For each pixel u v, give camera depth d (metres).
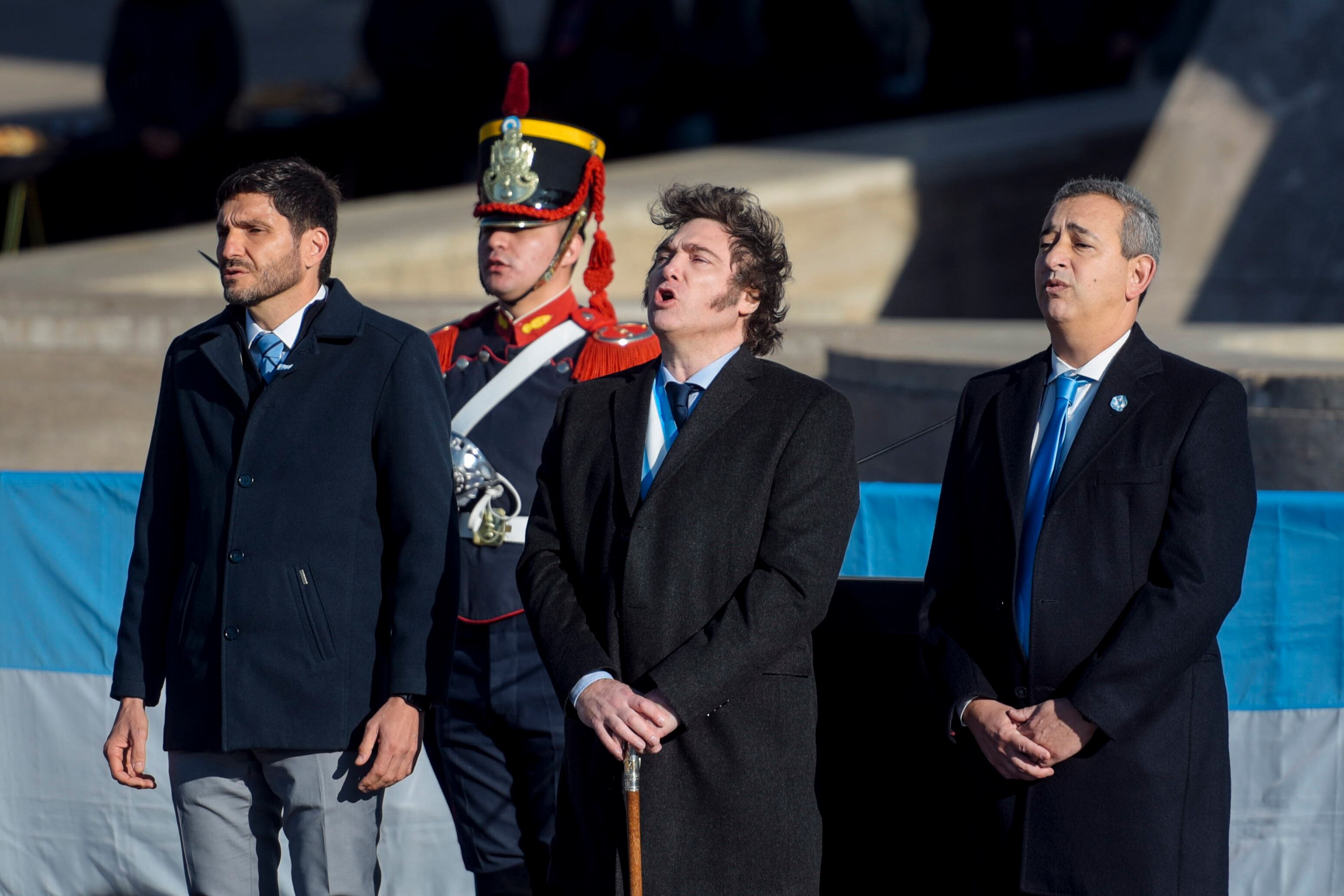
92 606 15.21
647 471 11.43
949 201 38.16
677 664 10.51
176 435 12.12
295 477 11.59
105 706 15.29
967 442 11.64
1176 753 10.68
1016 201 39.31
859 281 37.28
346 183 45.25
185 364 12.07
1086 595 10.75
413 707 11.49
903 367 20.39
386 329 12.06
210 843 11.84
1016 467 11.19
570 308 14.65
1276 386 18.31
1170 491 10.79
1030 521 11.14
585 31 44.62
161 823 15.33
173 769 11.98
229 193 11.77
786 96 47.75
